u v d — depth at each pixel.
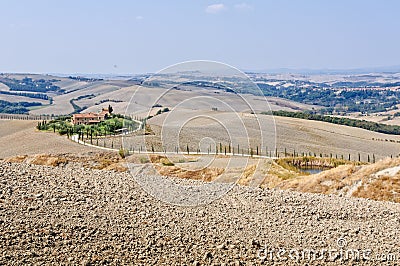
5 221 6.71
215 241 6.77
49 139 61.78
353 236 7.46
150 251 6.24
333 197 10.45
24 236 6.29
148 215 7.64
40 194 8.23
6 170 10.23
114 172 11.07
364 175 19.42
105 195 8.66
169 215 7.76
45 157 31.70
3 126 90.44
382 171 19.44
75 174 10.45
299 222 8.05
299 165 41.94
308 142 58.22
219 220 7.75
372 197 17.62
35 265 5.58
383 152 67.81
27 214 7.12
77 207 7.75
